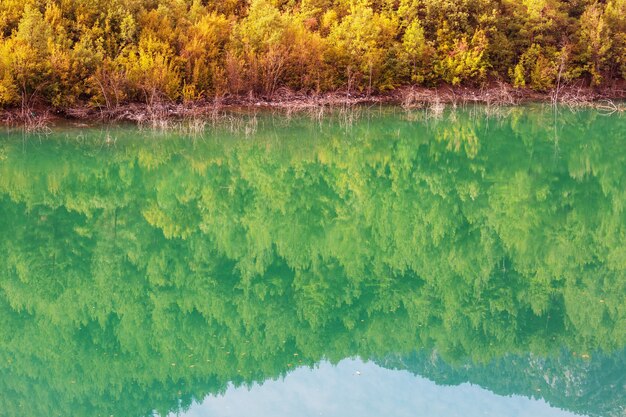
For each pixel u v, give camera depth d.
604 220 27.22
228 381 14.30
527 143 39.41
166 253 22.16
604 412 14.50
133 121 39.44
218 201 27.47
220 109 43.53
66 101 38.31
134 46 41.31
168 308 18.00
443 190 30.44
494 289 20.41
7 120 36.72
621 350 17.08
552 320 18.44
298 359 15.34
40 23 38.06
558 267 22.34
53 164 30.94
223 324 17.17
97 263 21.02
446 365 15.65
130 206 26.41
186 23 44.81
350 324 17.55
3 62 36.41
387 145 37.75
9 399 13.45
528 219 27.06
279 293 19.41
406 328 17.53
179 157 33.16
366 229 25.33
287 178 30.97
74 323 16.92
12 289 18.89
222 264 21.47
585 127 43.97
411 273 21.47
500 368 15.81
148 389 13.85
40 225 23.95
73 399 13.48
